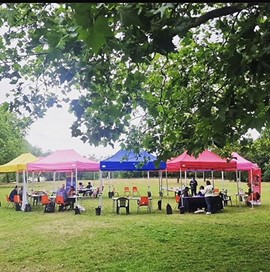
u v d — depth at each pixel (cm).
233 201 2105
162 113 609
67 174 2708
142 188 3409
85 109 437
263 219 1332
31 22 367
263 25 232
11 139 4459
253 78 235
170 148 587
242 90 298
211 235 1024
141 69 461
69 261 769
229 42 258
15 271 705
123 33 234
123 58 303
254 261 738
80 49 253
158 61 614
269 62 222
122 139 658
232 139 326
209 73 549
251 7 254
